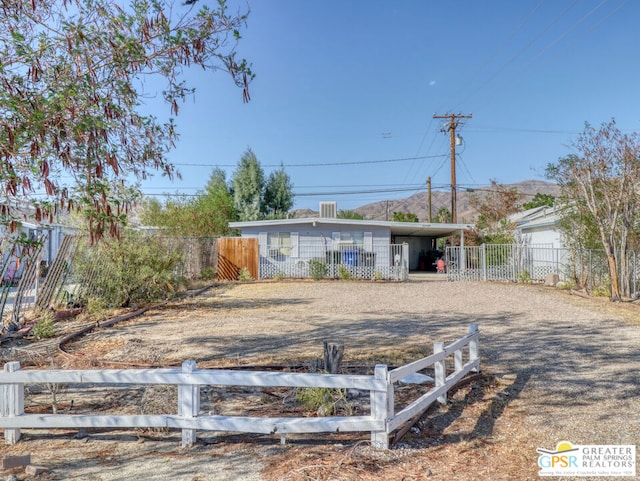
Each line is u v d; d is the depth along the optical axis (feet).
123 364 22.61
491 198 121.39
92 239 15.37
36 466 12.03
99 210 15.25
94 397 18.02
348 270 74.95
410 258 112.47
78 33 14.38
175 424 13.83
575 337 28.60
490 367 22.17
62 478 11.64
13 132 13.60
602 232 45.62
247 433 14.74
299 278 76.07
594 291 49.03
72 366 22.35
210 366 22.07
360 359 23.26
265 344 27.30
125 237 42.93
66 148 14.20
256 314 39.14
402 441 14.02
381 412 13.30
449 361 23.21
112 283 41.55
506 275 69.05
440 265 89.97
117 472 12.00
